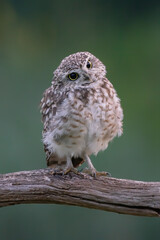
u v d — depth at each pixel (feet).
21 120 43.47
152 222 41.81
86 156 32.35
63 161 33.96
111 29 53.21
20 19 52.80
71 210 41.04
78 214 41.14
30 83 47.14
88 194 28.55
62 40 52.54
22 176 28.78
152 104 48.70
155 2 53.57
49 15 53.01
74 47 52.39
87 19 53.21
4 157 40.88
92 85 31.71
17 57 50.62
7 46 51.60
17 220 40.73
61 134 31.22
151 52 51.80
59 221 40.93
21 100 45.24
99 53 52.13
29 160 41.11
